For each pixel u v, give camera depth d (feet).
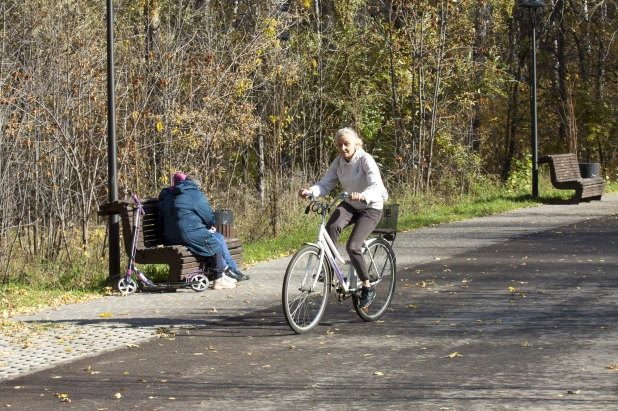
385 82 97.40
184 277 37.42
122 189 51.98
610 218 66.03
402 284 37.76
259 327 29.07
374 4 100.53
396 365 23.09
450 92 98.84
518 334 26.78
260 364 23.65
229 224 44.24
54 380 22.44
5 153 46.83
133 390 21.24
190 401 20.10
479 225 63.46
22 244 47.14
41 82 49.49
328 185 29.14
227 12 75.31
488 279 38.50
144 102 53.21
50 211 48.14
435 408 18.86
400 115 95.25
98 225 51.01
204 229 38.40
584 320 28.73
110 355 25.25
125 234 38.34
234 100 62.59
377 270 30.19
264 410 19.19
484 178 93.86
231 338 27.35
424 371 22.31
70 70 50.42
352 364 23.34
